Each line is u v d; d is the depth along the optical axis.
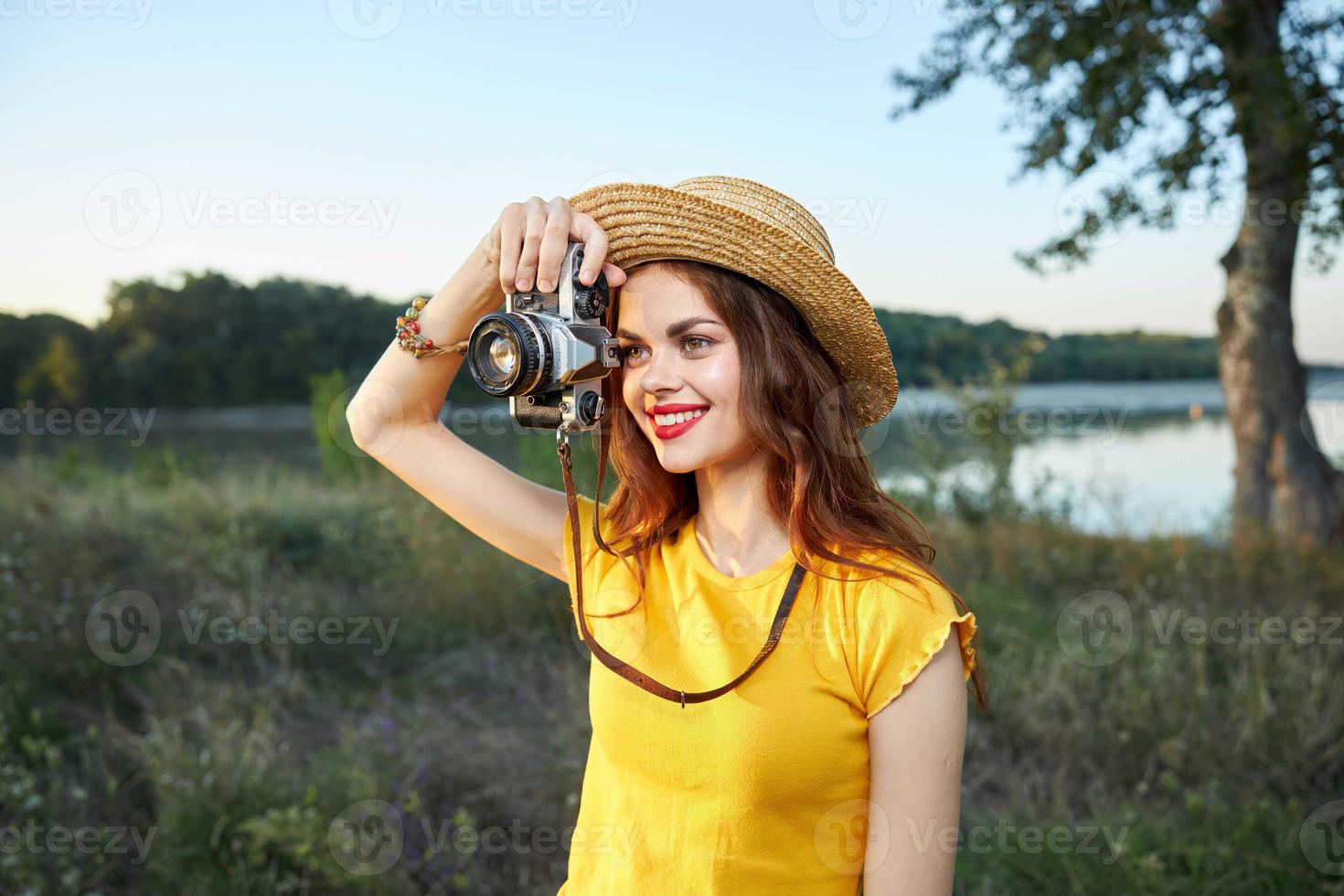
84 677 3.90
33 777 3.02
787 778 1.08
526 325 1.14
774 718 1.08
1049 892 2.62
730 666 1.14
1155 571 5.72
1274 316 7.46
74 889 2.54
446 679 4.12
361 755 3.22
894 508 1.29
